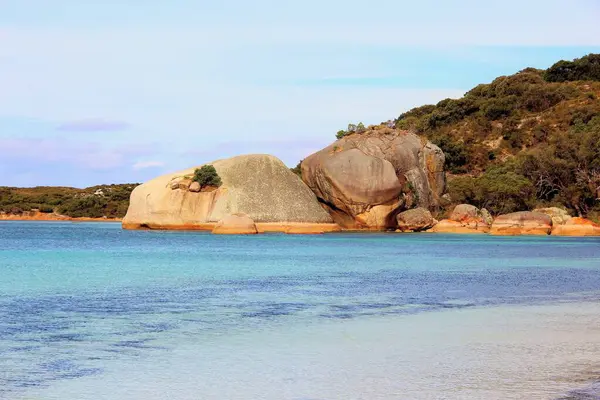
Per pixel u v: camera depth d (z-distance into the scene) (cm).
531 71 17362
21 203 17412
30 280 3616
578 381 1600
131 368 1730
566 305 2755
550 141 12150
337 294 3091
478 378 1630
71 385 1577
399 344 1997
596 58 16538
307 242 7412
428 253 5806
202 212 9556
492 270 4288
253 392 1524
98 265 4550
